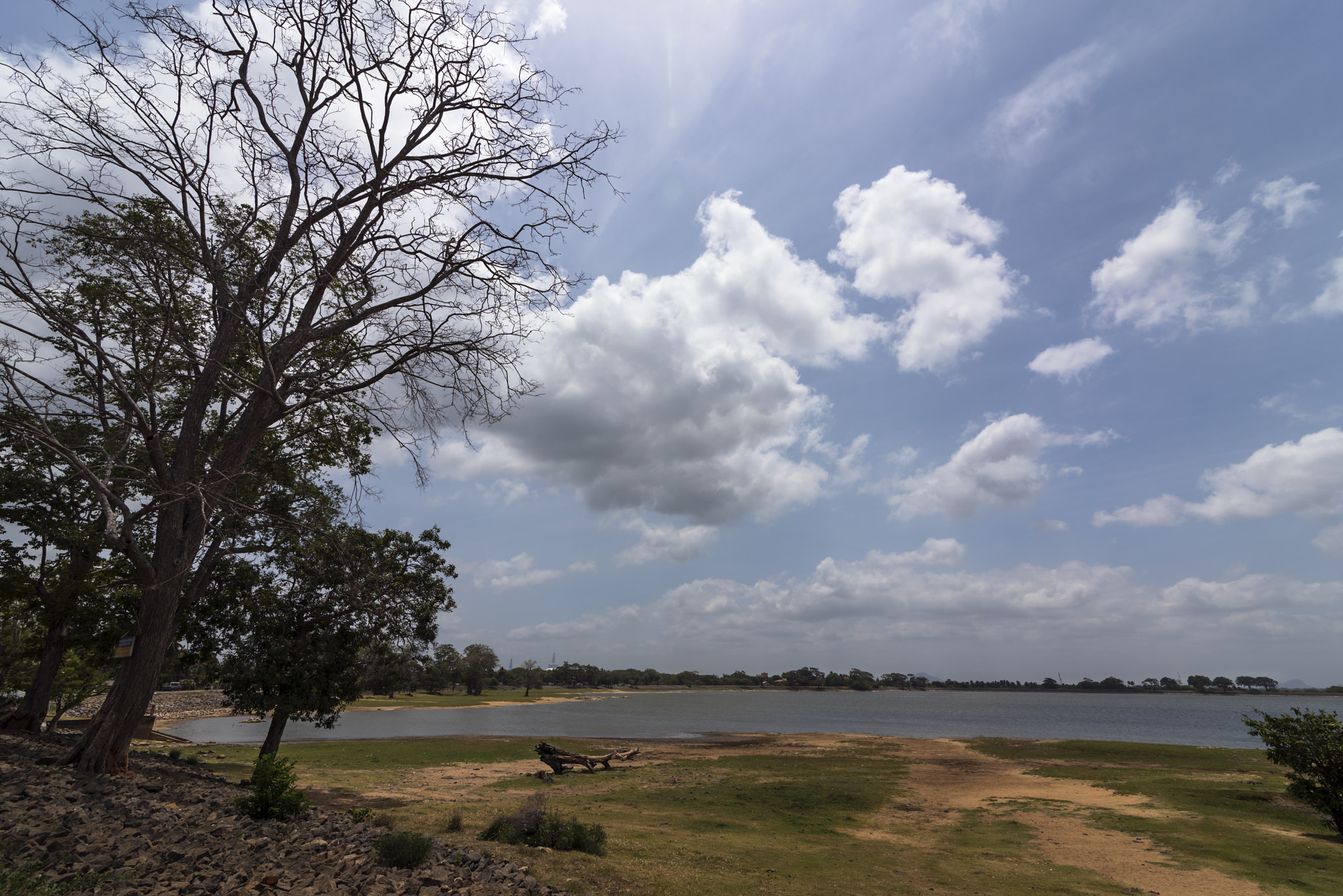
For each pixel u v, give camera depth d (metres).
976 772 34.41
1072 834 19.34
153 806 9.95
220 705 91.06
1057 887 13.80
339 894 7.39
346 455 20.31
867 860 15.93
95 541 19.17
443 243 14.00
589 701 175.12
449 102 13.78
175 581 12.45
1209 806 22.53
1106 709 173.12
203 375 13.12
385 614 22.30
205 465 14.13
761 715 116.06
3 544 18.69
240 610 21.75
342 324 13.94
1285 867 15.33
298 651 21.50
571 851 13.89
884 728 84.06
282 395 13.30
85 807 9.02
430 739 50.78
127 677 12.19
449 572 24.72
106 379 13.62
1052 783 29.75
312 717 23.36
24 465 17.45
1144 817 21.17
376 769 32.72
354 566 21.69
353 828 11.40
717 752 47.00
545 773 31.75
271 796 11.37
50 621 18.72
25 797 8.98
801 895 12.18
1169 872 15.00
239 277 13.84
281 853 8.60
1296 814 21.12
